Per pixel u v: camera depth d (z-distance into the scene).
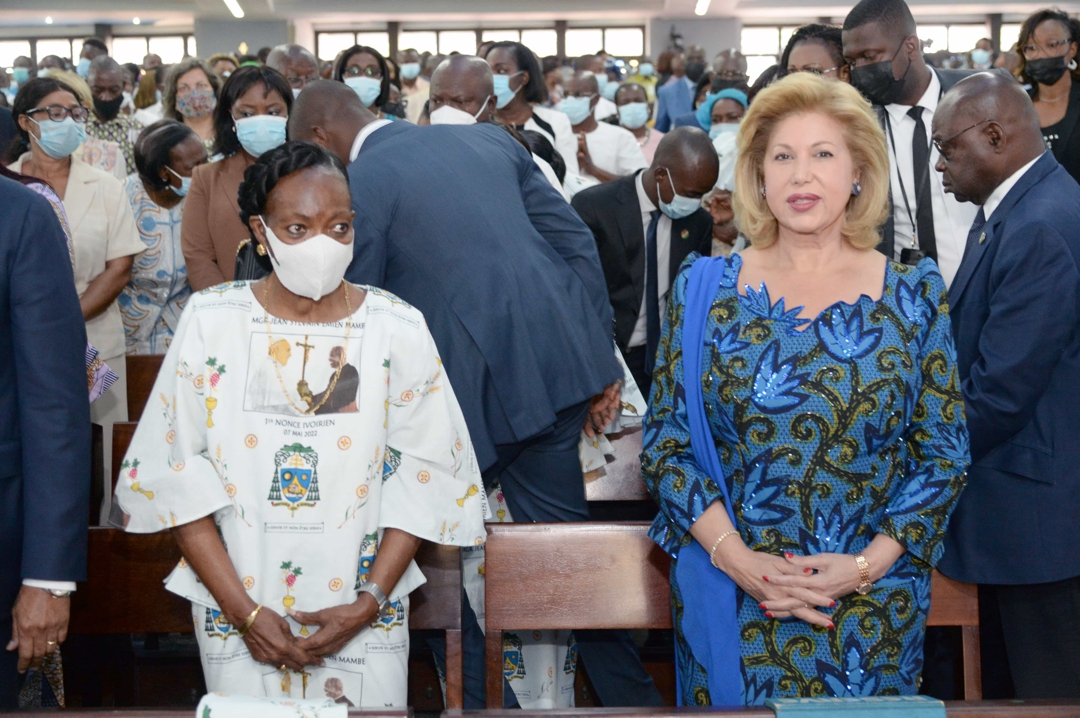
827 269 1.74
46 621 1.67
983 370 2.02
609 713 1.42
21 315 1.65
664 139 3.20
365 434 1.69
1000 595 2.17
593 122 5.84
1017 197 2.12
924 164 2.74
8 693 1.72
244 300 1.72
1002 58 8.63
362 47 4.48
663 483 1.75
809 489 1.68
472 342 2.19
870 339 1.67
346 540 1.68
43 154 3.30
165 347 3.84
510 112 4.24
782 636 1.70
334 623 1.64
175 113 5.34
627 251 3.31
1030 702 1.43
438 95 2.98
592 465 2.63
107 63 5.26
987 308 2.12
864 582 1.65
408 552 1.74
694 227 3.34
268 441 1.67
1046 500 2.04
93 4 17.69
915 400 1.69
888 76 2.70
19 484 1.70
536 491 2.43
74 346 1.71
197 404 1.67
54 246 1.69
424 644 2.80
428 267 2.21
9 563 1.70
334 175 1.66
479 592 2.45
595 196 3.34
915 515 1.66
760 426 1.69
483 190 2.30
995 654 2.49
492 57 4.15
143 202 3.75
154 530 1.66
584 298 2.46
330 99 2.45
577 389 2.29
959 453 1.69
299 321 1.72
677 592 1.79
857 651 1.67
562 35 18.73
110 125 5.38
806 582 1.62
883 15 2.69
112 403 3.43
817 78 1.71
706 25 18.47
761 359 1.69
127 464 1.69
